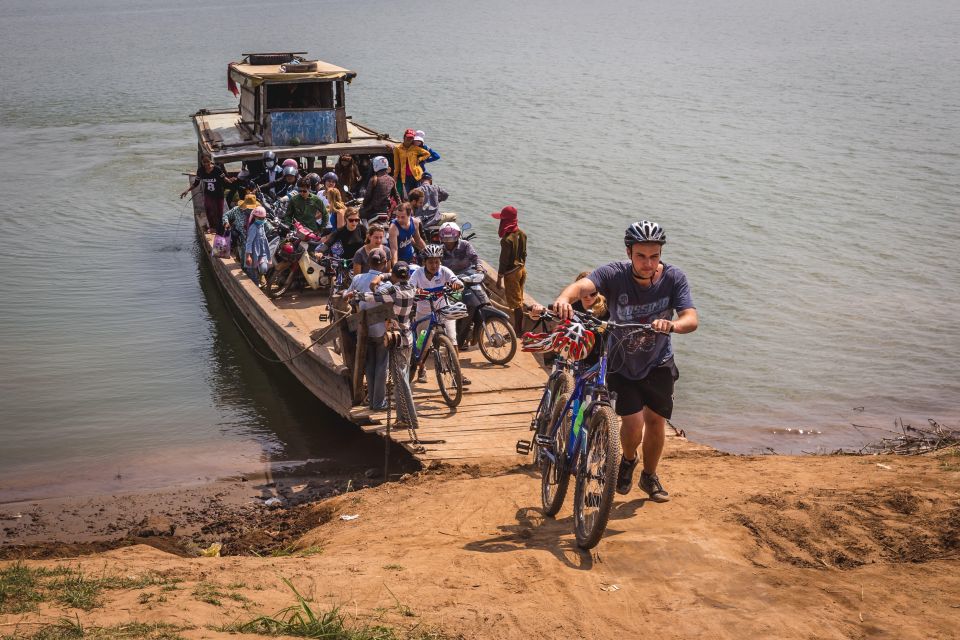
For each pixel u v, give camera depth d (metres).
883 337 15.44
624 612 4.96
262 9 172.12
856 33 84.81
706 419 12.63
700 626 4.72
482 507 7.23
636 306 6.08
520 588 5.33
